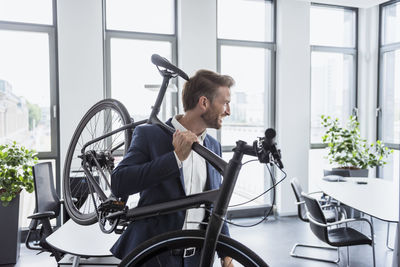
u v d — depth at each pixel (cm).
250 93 488
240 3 475
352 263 329
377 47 533
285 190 484
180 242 93
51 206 279
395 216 249
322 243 381
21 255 353
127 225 112
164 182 113
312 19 518
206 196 93
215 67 447
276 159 79
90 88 398
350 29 543
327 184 366
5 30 385
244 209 480
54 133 402
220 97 113
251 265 89
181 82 435
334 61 534
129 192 103
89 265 177
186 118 119
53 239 188
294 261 335
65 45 389
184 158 99
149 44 435
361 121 548
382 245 375
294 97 485
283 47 478
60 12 386
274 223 455
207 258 86
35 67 396
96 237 192
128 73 427
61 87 390
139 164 109
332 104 536
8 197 320
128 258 95
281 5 475
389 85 526
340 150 467
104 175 131
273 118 495
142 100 431
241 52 480
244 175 484
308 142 492
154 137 114
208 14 440
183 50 431
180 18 431
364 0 469
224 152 470
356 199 299
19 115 393
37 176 269
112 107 150
